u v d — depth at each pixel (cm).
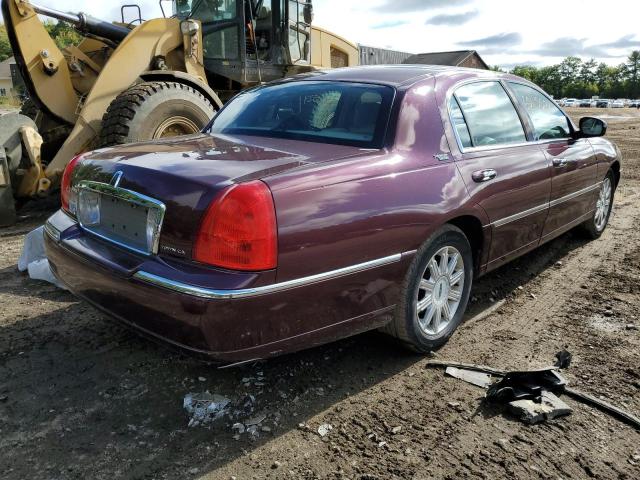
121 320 267
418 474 233
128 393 287
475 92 375
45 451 243
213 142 322
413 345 320
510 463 240
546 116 453
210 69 780
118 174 272
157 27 686
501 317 391
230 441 252
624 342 354
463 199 321
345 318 272
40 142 626
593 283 458
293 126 337
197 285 228
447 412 276
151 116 614
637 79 13088
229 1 773
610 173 570
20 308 385
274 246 235
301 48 870
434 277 322
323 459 241
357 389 295
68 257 291
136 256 259
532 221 405
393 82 337
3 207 600
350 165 273
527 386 287
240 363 246
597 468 239
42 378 299
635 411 280
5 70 5809
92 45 790
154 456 242
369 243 270
